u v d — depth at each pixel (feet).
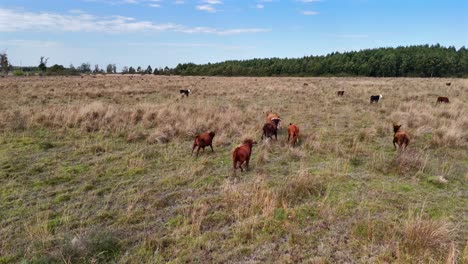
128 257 14.46
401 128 39.75
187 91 79.41
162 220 18.03
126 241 15.69
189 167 26.37
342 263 14.06
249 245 15.43
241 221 17.61
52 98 69.77
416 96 77.00
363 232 16.14
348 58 362.12
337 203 19.60
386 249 14.73
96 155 29.84
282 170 25.84
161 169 26.32
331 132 38.99
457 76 299.58
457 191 21.67
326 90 96.07
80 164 27.27
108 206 19.70
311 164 27.17
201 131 38.47
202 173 25.25
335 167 25.76
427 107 55.16
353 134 37.91
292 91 91.50
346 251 14.87
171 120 43.04
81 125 40.01
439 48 421.59
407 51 379.14
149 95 80.74
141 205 19.84
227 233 16.51
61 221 17.58
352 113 52.95
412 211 18.08
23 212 18.70
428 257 13.91
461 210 18.90
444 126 38.45
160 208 19.44
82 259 14.03
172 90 94.63
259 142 34.24
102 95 77.41
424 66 306.76
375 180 23.49
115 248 15.11
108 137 36.19
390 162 26.63
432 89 97.81
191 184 23.03
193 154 30.22
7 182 23.07
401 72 315.58
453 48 421.59
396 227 16.20
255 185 21.49
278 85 117.08
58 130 38.27
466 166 26.81
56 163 27.45
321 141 33.76
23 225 17.20
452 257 13.47
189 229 16.71
